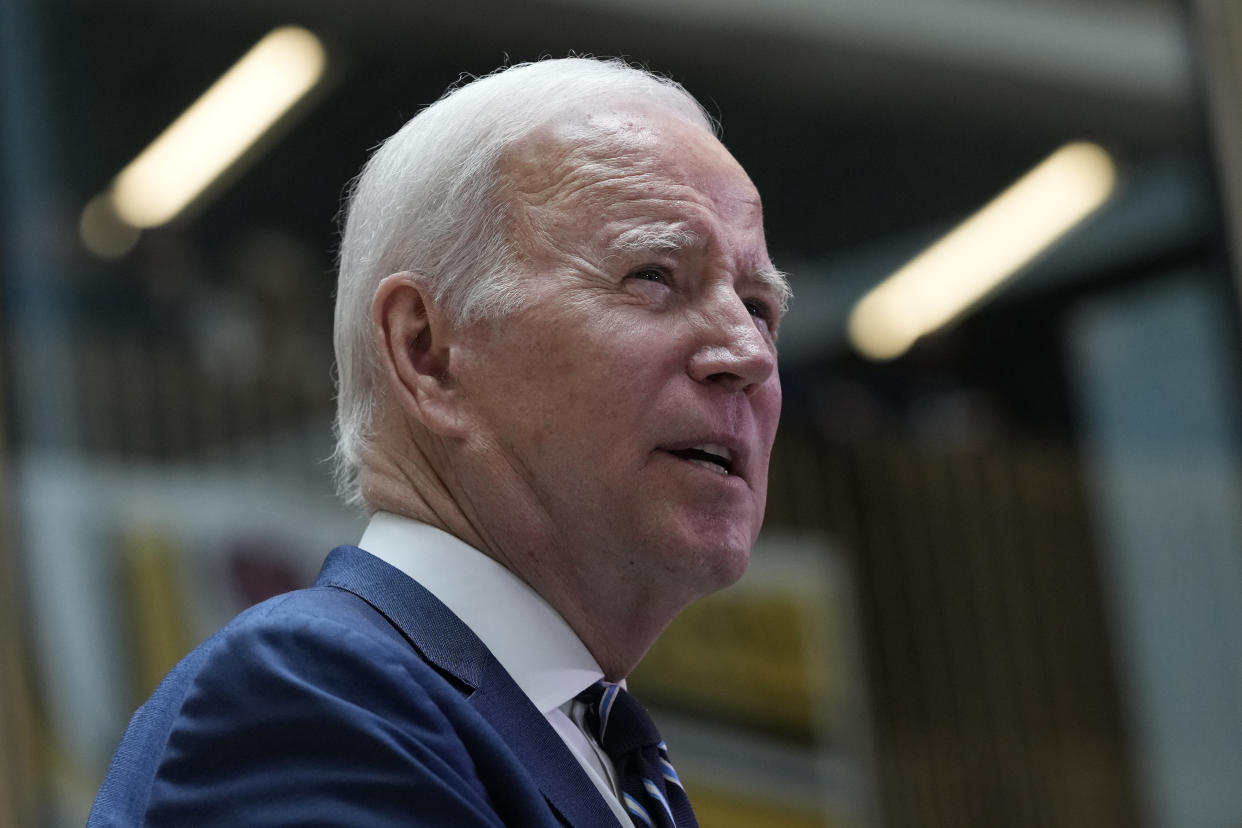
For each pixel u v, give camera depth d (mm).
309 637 3244
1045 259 21062
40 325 14305
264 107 16609
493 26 18578
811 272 20172
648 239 3955
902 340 19875
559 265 3969
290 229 16484
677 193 4066
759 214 4305
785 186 20531
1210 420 20203
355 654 3221
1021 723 17609
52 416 13953
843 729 16344
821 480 17703
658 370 3885
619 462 3850
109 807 3199
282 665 3188
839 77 21062
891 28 21438
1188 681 18766
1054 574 18547
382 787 3027
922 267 20656
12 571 13016
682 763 15148
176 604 13570
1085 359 20281
